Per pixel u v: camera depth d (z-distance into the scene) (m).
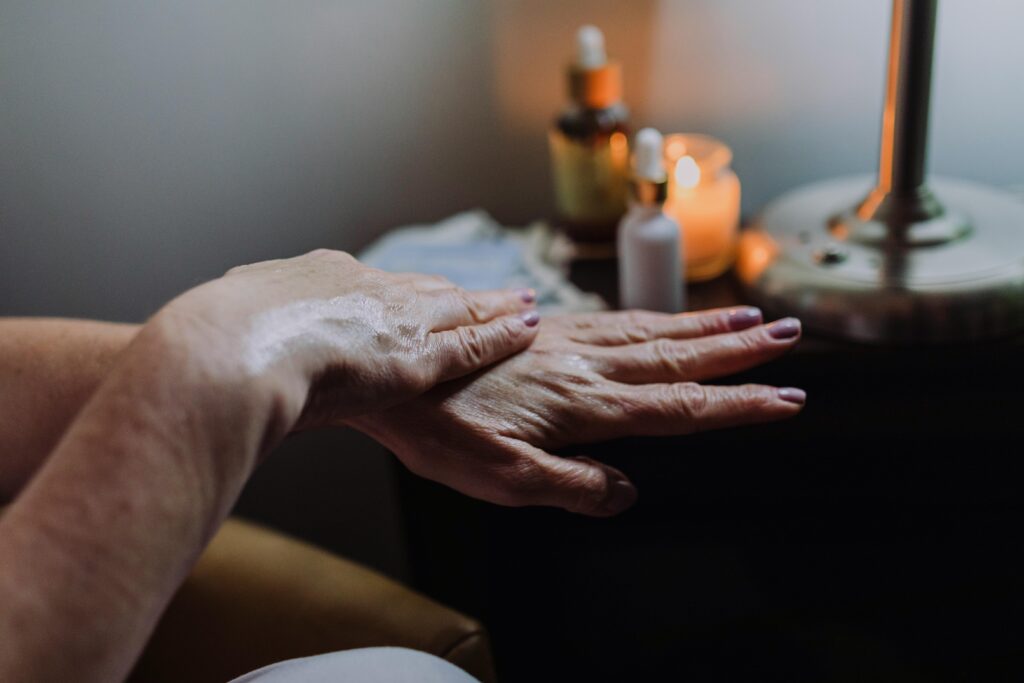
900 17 0.54
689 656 0.65
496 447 0.47
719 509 0.61
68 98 0.72
